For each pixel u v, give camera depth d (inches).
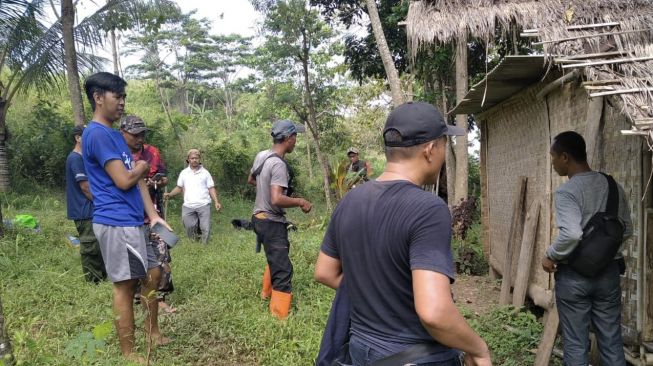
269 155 191.8
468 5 154.3
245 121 1017.5
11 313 175.6
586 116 167.3
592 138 159.5
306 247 285.3
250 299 208.2
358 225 75.5
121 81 144.8
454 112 281.4
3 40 371.9
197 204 333.7
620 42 129.4
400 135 76.1
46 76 403.9
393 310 71.8
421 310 64.7
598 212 124.1
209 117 1083.3
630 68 121.1
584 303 127.9
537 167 208.2
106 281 222.8
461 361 76.4
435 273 65.8
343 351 80.0
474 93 224.7
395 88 278.2
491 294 240.7
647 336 137.0
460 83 313.7
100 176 141.9
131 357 143.0
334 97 728.3
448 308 64.7
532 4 149.6
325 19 522.3
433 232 68.3
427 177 77.9
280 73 689.6
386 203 73.1
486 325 184.9
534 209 203.5
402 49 455.5
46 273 226.4
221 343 167.5
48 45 381.4
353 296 76.4
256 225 191.5
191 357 156.3
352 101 813.2
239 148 772.0
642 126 106.0
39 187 506.0
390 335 72.1
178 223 427.8
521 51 197.2
